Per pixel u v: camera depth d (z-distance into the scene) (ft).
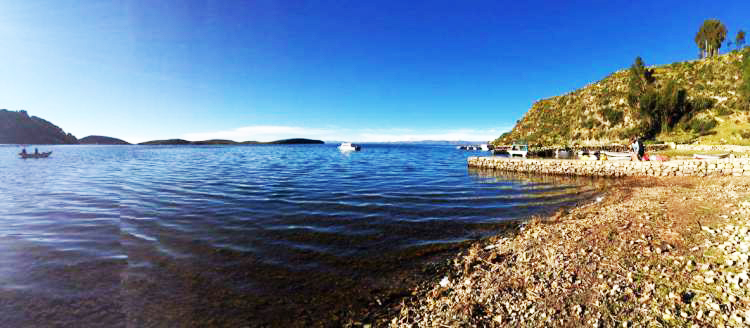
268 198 76.13
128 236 46.52
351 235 46.93
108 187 95.61
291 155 352.69
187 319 25.66
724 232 35.04
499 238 44.42
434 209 63.62
